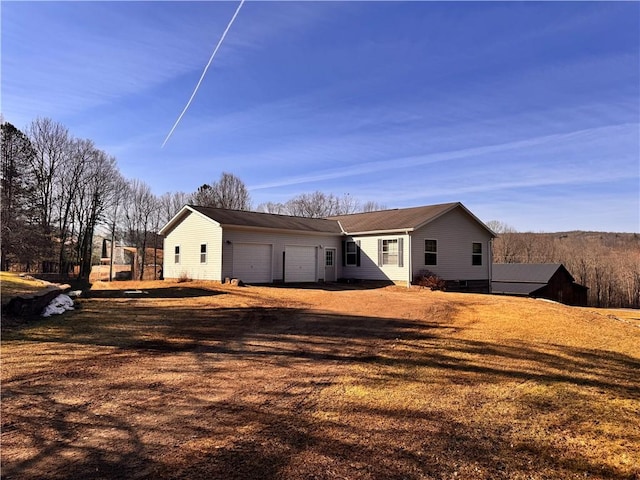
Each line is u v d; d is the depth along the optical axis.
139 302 13.06
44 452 3.57
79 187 37.38
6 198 26.66
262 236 20.39
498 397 5.25
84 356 6.87
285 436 3.99
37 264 33.84
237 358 6.98
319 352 7.45
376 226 22.00
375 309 12.25
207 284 18.77
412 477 3.27
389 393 5.31
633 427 4.36
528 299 15.49
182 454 3.58
